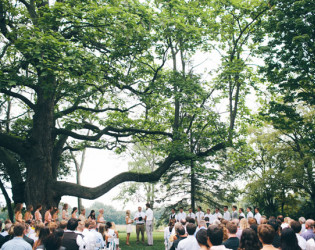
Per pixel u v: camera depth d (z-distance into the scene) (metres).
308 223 6.80
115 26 13.65
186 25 15.88
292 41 15.69
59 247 4.96
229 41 20.30
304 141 17.72
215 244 4.17
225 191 30.95
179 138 17.98
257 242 4.21
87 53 12.78
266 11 18.41
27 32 12.16
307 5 16.06
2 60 14.95
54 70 11.82
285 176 30.53
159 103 19.33
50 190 14.55
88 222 7.28
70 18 13.17
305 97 16.92
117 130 17.64
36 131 15.05
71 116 18.25
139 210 16.83
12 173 15.32
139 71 18.56
